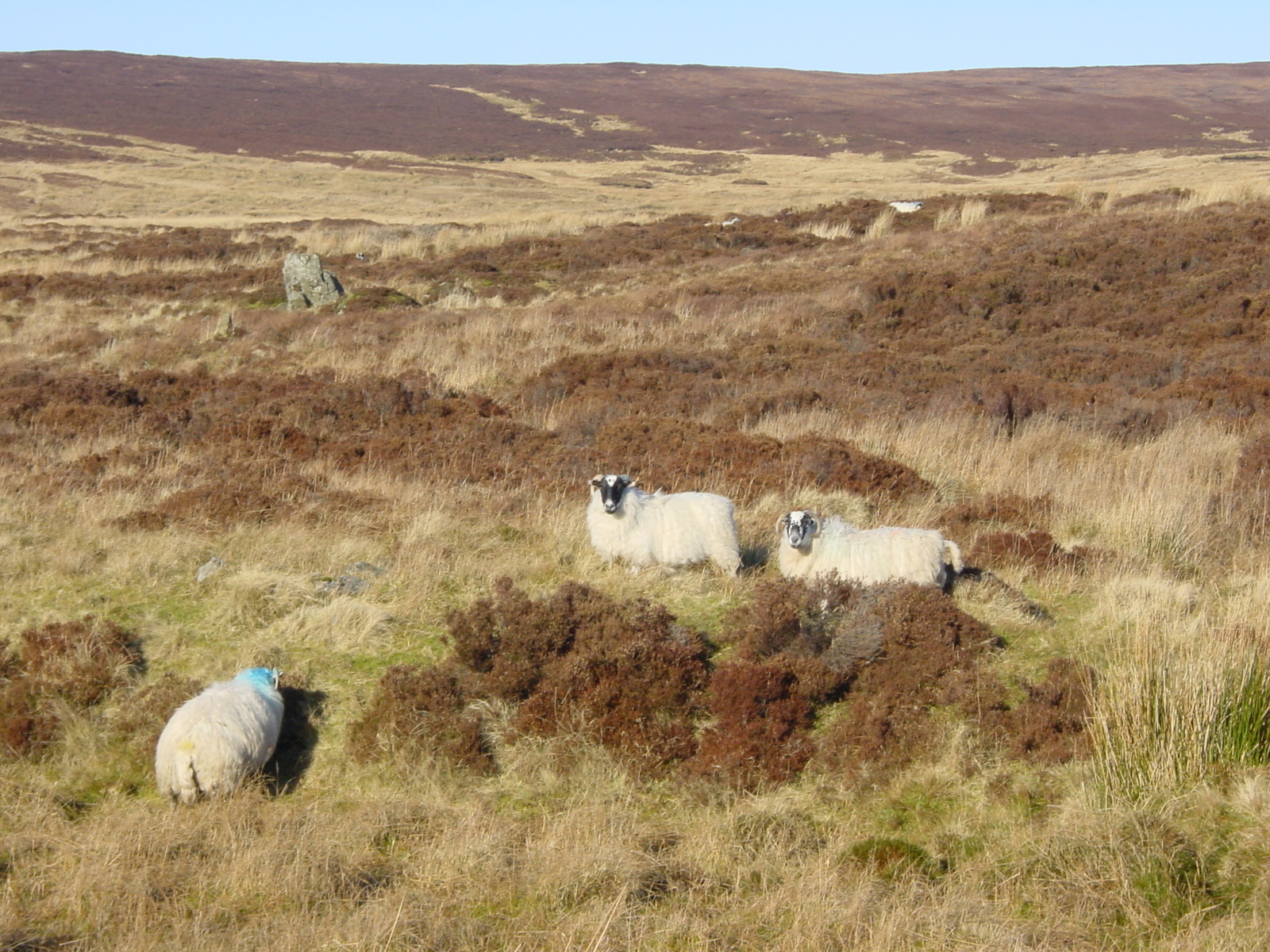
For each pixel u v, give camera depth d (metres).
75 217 50.12
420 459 12.73
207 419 14.86
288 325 22.58
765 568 9.30
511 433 14.09
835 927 4.97
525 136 94.44
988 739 6.45
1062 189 36.66
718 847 5.71
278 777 6.68
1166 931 4.88
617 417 15.09
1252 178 36.31
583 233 36.97
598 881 5.36
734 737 6.58
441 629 8.07
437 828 6.00
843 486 11.34
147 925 5.10
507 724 6.89
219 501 10.47
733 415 14.84
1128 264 23.38
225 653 7.78
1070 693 6.69
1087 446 13.02
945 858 5.62
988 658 7.32
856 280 24.41
